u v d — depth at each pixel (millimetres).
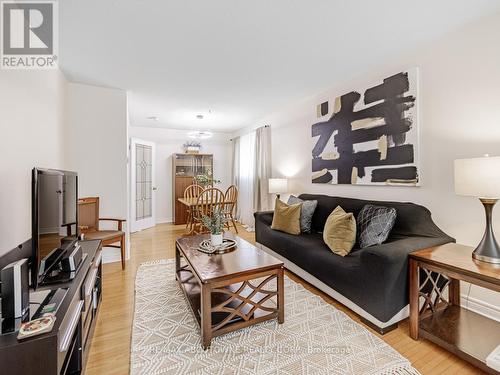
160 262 3148
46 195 1298
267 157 4590
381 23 1881
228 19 1812
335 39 2102
